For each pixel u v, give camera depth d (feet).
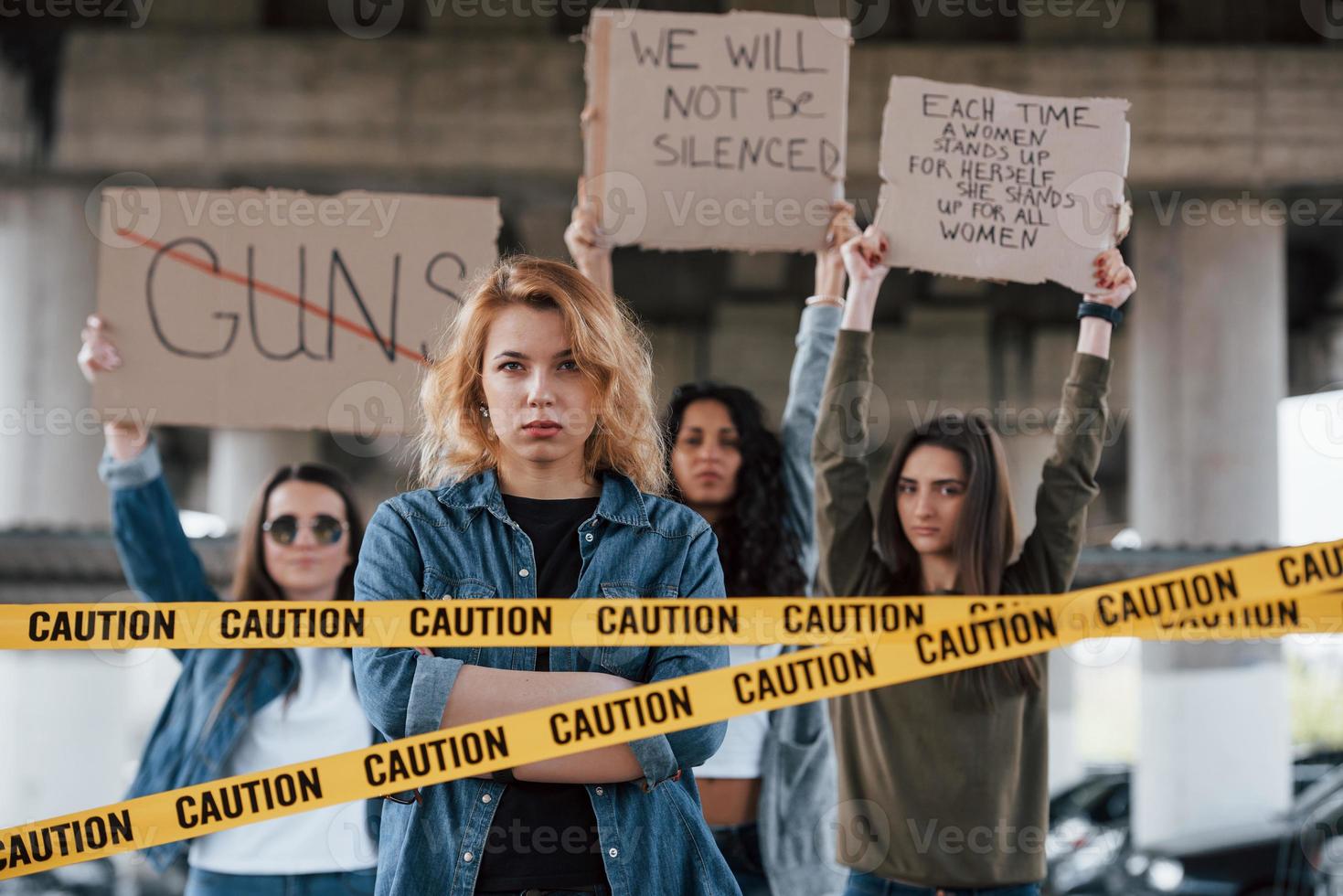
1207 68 34.58
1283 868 24.86
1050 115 10.75
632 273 54.60
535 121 36.60
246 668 10.68
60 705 37.60
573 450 7.49
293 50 36.68
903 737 10.12
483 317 7.47
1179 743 38.81
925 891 9.98
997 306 53.93
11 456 38.27
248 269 11.00
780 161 10.98
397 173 36.83
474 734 6.93
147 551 11.12
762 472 10.80
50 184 37.63
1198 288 39.70
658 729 6.99
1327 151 34.58
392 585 7.15
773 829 10.24
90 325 10.93
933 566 10.55
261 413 10.91
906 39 34.68
